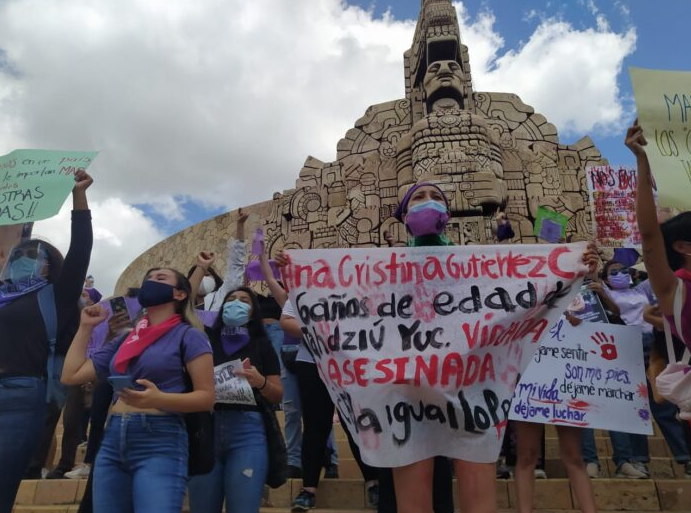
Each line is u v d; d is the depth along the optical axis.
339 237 13.43
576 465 3.65
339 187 14.39
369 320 2.69
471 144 12.30
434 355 2.57
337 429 6.61
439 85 13.43
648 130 2.81
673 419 4.62
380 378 2.55
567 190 13.62
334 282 2.79
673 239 2.65
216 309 4.58
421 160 12.38
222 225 17.48
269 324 5.61
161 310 2.96
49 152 3.75
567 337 4.01
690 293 2.45
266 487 4.66
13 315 3.32
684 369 2.47
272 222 15.20
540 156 13.73
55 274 3.58
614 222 6.00
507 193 13.06
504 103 14.67
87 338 3.05
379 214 13.30
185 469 2.67
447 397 2.49
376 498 4.23
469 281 2.72
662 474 4.84
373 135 14.95
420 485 2.42
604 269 5.41
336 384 2.64
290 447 4.82
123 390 2.48
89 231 3.54
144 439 2.60
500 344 2.62
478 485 2.37
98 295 6.81
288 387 4.91
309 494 4.16
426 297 2.71
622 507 4.19
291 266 2.83
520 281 2.71
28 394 3.21
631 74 2.90
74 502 4.77
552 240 5.39
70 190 3.59
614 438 4.66
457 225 11.49
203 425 2.86
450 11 14.22
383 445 2.44
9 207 3.58
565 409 3.77
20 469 3.16
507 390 2.54
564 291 2.73
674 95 2.87
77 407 5.47
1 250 3.86
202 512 3.22
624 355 3.98
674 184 2.71
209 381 2.75
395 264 2.78
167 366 2.74
